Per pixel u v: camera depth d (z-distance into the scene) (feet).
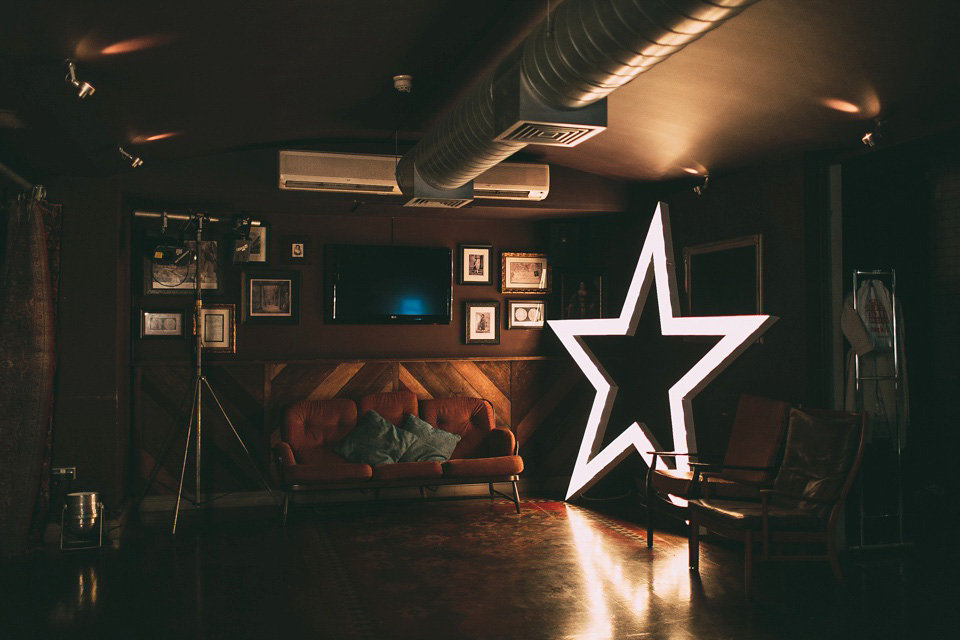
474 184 18.98
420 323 22.26
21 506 16.15
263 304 21.30
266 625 11.89
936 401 20.07
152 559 15.58
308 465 18.38
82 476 17.60
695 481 15.78
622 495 22.03
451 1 10.80
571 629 11.73
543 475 23.02
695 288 19.77
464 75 14.14
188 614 12.40
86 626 11.90
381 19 11.34
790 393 16.38
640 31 7.64
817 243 15.97
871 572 14.78
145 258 20.52
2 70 10.41
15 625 11.95
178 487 20.33
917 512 19.29
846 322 16.15
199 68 12.33
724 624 11.96
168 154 17.48
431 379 22.34
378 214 21.83
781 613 12.47
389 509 20.16
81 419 17.67
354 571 14.69
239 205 20.11
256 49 11.96
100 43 10.48
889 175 19.33
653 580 14.20
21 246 16.48
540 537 17.29
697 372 17.15
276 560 15.44
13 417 16.34
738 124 14.98
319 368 21.43
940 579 14.33
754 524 13.39
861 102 12.87
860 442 13.70
